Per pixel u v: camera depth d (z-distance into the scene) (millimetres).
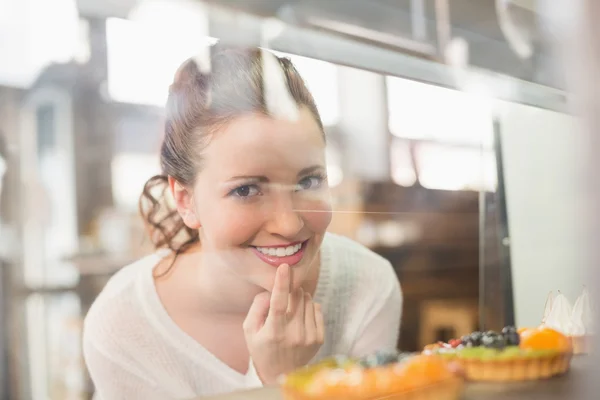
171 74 1167
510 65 1577
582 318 1405
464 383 1224
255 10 1246
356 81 1389
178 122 1161
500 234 1755
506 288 1746
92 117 1082
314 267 1339
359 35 1373
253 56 1242
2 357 1012
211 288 1213
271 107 1246
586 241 804
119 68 1104
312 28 1310
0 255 1004
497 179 1728
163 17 1153
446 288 1634
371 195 1448
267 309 1264
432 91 1533
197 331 1207
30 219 1028
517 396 1157
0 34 990
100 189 1098
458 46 1524
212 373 1217
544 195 1721
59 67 1047
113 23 1097
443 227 1628
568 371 1288
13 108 1009
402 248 1523
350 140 1395
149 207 1165
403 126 1493
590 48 785
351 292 1407
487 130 1675
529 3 1512
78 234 1080
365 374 1115
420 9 1459
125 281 1141
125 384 1145
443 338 1612
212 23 1203
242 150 1223
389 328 1478
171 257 1181
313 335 1294
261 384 1241
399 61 1456
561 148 1631
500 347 1315
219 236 1221
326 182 1353
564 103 1588
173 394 1194
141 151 1141
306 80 1311
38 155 1034
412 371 1131
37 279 1039
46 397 1054
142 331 1170
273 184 1261
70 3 1055
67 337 1080
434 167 1585
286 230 1267
